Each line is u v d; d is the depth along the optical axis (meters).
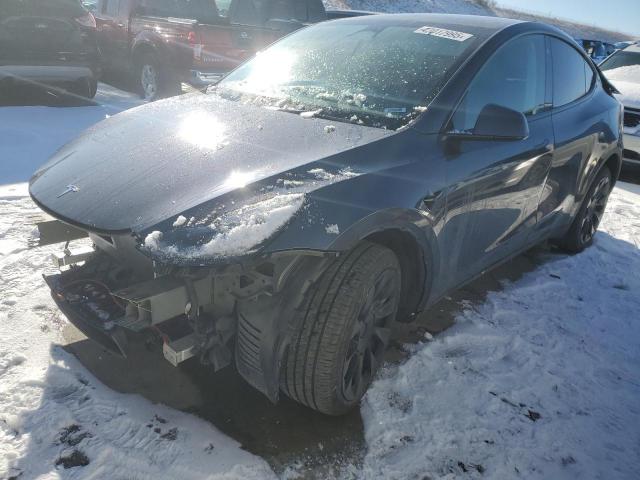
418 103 2.63
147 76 8.50
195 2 9.31
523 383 2.70
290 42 3.59
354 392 2.32
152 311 1.86
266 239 1.81
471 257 2.92
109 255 2.39
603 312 3.56
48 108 7.17
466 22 3.24
